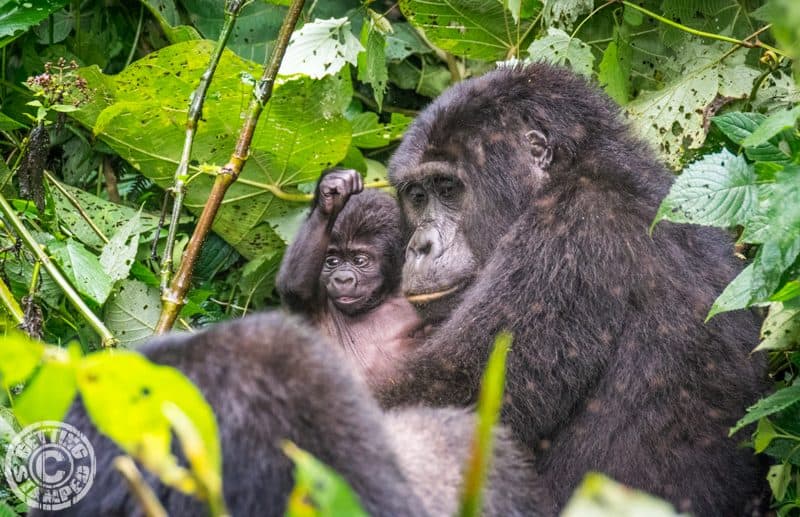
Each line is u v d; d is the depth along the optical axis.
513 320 9.10
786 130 7.85
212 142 12.20
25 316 10.07
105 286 10.69
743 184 7.65
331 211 11.28
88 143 12.98
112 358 4.25
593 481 4.01
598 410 9.13
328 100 12.01
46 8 11.81
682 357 9.08
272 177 12.52
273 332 5.50
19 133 12.98
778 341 8.98
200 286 12.91
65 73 12.66
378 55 12.07
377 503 5.15
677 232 9.59
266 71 10.48
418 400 8.95
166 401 4.29
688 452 8.95
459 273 10.13
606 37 12.36
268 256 12.66
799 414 8.52
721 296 7.76
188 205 12.60
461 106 10.38
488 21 12.59
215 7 13.48
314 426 5.22
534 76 10.59
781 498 8.83
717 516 8.88
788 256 7.12
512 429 8.87
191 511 5.21
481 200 10.20
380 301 11.82
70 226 11.95
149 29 13.70
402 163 10.60
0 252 10.60
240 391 5.24
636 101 11.92
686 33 11.90
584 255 9.20
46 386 4.41
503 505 6.75
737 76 11.59
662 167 10.40
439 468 6.38
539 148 10.20
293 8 10.60
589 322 9.11
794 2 6.27
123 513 5.33
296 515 4.21
